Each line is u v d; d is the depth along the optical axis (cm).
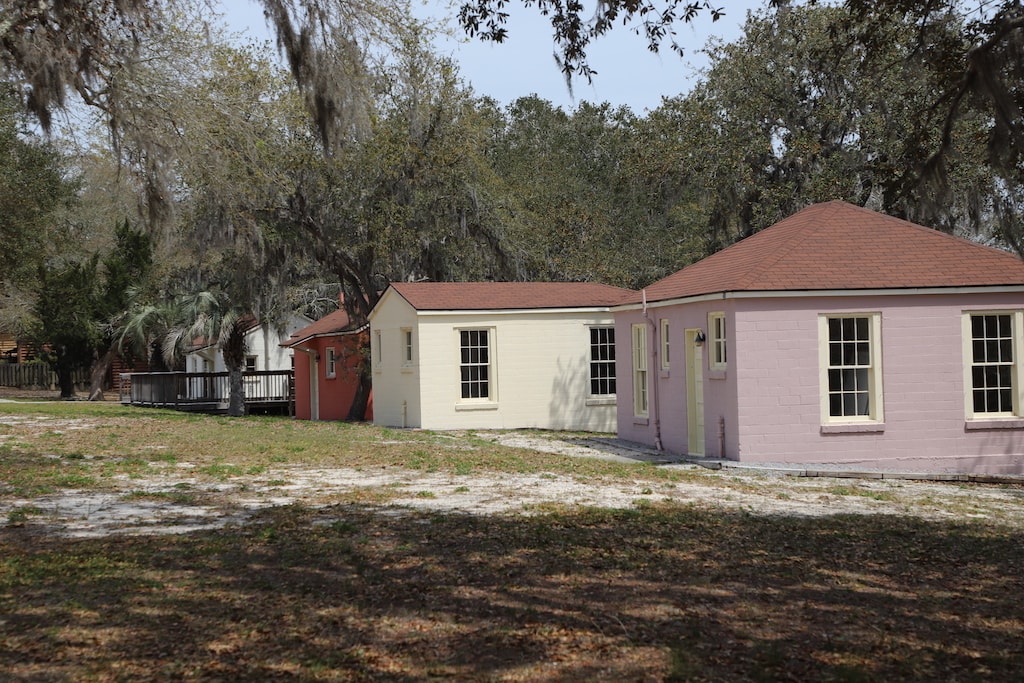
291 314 3956
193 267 4231
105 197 5112
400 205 3362
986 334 1808
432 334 2700
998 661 645
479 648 656
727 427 1781
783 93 3541
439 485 1405
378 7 1711
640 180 4000
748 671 616
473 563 886
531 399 2770
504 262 3647
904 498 1410
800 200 3462
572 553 929
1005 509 1333
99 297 4397
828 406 1761
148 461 1666
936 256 1838
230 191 2075
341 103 1681
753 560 917
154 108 1798
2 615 703
